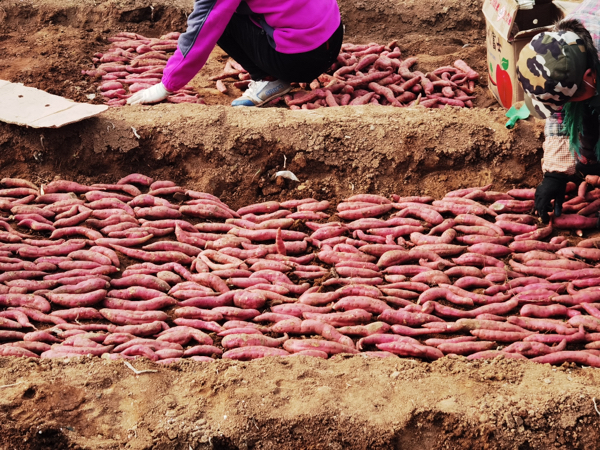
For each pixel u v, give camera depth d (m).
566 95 3.05
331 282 3.81
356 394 3.02
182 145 4.69
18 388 2.97
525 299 3.70
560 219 4.25
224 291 3.75
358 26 7.09
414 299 3.80
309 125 4.70
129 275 3.83
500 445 2.87
